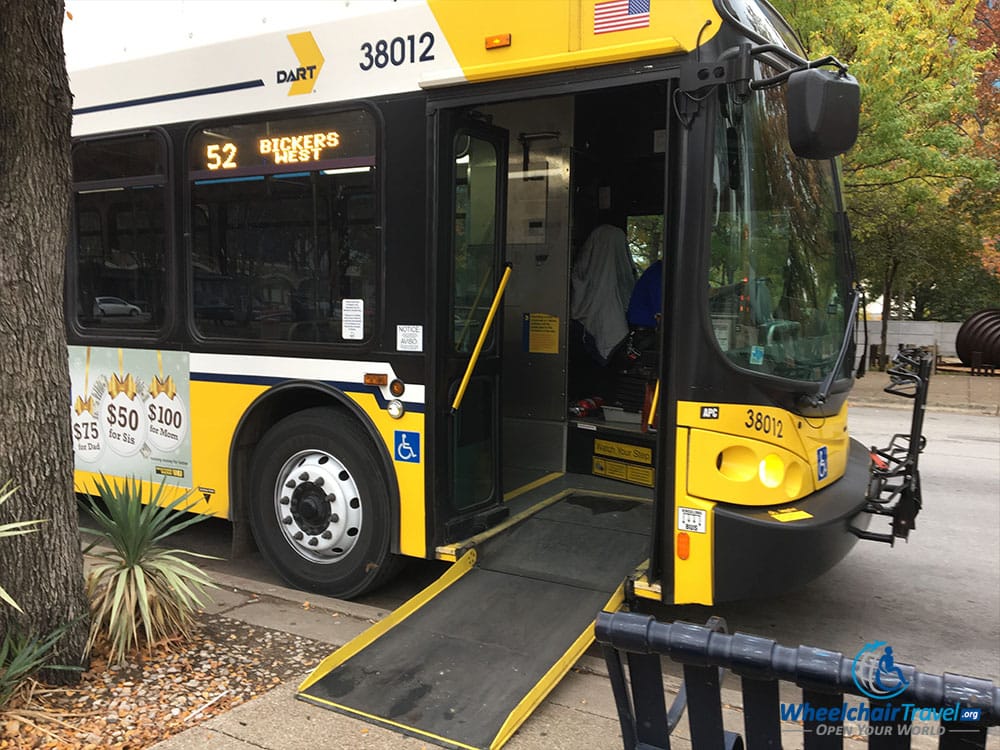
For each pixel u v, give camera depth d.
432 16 4.00
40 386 3.18
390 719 3.04
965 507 7.16
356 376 4.31
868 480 4.20
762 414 3.49
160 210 4.97
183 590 3.71
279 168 4.53
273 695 3.25
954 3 14.43
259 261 4.63
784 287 3.79
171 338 4.97
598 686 3.46
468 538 4.30
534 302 5.83
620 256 6.00
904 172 14.33
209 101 4.72
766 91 3.65
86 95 5.20
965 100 13.81
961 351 19.77
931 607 4.80
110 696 3.21
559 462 5.80
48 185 3.19
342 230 4.34
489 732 2.96
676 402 3.49
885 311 19.47
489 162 4.50
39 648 3.10
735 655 1.92
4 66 3.02
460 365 4.28
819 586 5.14
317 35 4.34
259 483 4.72
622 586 3.75
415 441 4.16
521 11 3.75
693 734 2.12
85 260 5.35
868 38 12.41
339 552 4.49
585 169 6.00
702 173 3.39
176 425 5.01
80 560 3.38
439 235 4.06
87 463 5.46
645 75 3.48
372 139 4.21
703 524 3.45
